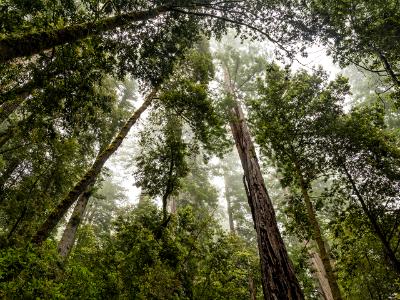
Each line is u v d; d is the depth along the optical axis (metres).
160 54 8.30
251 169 8.98
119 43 7.54
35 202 10.21
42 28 5.63
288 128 9.11
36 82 6.45
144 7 7.29
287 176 9.81
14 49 4.94
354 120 8.79
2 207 9.98
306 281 11.23
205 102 10.20
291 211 9.49
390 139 8.98
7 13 5.28
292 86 9.95
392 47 7.96
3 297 4.75
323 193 9.36
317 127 8.92
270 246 6.61
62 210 8.58
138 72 8.17
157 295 8.23
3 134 8.42
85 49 6.72
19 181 10.60
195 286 10.18
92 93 7.49
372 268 9.18
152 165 11.37
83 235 11.32
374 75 15.45
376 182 8.63
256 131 10.28
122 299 7.45
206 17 9.20
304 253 9.86
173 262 9.36
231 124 11.52
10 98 6.44
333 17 7.86
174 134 11.59
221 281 10.71
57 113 7.83
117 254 8.47
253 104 10.15
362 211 8.89
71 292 5.96
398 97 9.01
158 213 10.63
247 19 8.61
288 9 8.02
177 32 8.54
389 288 9.10
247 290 11.95
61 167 10.99
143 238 9.00
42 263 5.63
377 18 7.79
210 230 11.72
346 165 8.87
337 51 8.41
